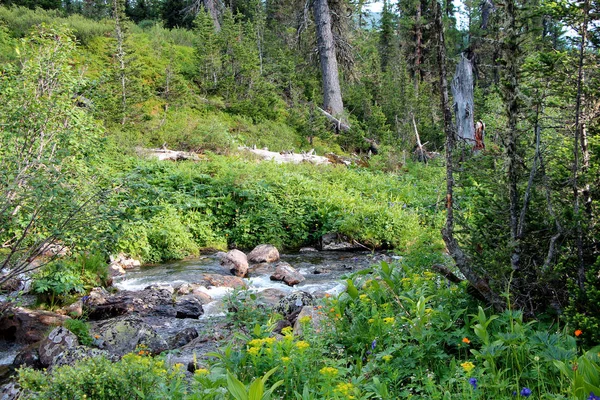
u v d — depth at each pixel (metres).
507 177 5.09
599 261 4.35
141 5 45.59
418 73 32.72
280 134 26.36
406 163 24.83
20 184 7.02
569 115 5.04
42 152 7.38
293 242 15.07
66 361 5.99
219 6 40.97
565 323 4.62
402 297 5.04
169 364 5.50
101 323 7.86
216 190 15.95
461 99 21.42
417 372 4.20
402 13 39.25
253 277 11.55
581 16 4.71
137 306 8.76
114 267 11.62
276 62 33.53
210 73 29.06
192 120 24.27
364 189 18.69
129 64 23.52
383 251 13.98
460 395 3.71
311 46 34.25
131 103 22.02
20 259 7.28
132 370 4.13
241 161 19.03
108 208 7.21
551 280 4.72
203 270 11.91
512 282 4.86
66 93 8.09
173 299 9.13
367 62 37.53
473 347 4.62
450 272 5.61
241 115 27.20
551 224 4.88
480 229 5.37
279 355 4.28
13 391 5.27
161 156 19.44
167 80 26.05
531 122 4.96
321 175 19.66
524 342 4.11
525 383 3.91
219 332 7.18
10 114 7.36
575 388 3.32
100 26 27.91
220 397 3.84
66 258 9.12
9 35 26.03
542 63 4.86
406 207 16.06
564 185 4.96
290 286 10.66
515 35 4.87
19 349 7.05
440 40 5.41
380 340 4.70
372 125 29.97
